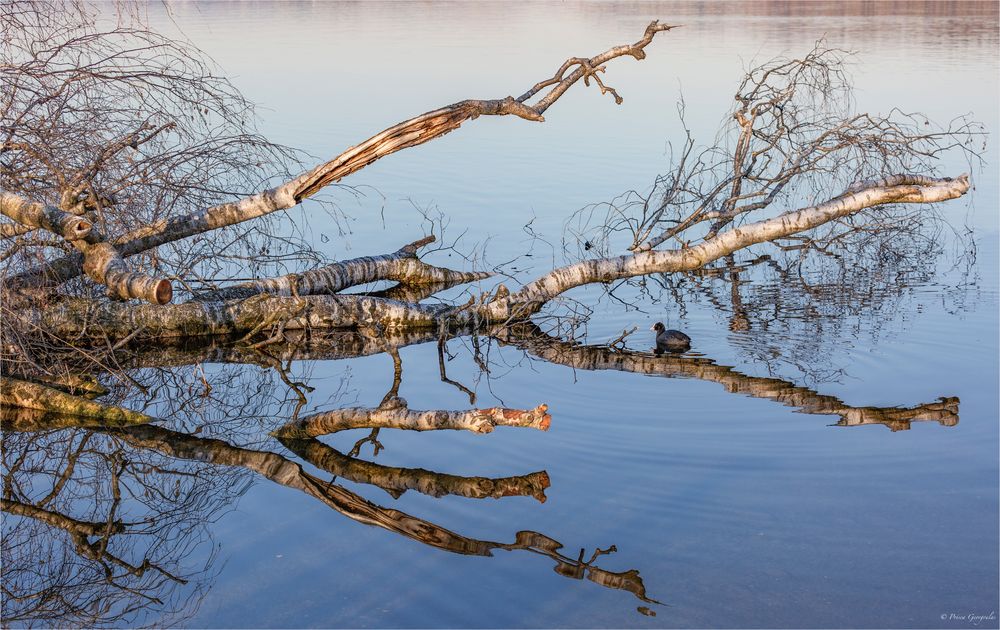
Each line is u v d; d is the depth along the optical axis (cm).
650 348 1181
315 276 1405
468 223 1797
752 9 6391
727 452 849
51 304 1195
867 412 941
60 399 1015
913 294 1384
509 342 1240
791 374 1060
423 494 787
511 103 1220
